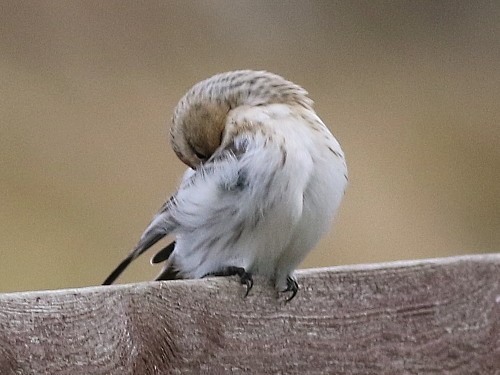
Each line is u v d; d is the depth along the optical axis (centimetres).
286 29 1462
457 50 1491
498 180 1290
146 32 1349
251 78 711
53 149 1158
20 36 1284
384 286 600
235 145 671
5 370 527
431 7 1546
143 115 1223
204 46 1375
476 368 603
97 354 542
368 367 593
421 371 598
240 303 582
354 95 1372
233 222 663
